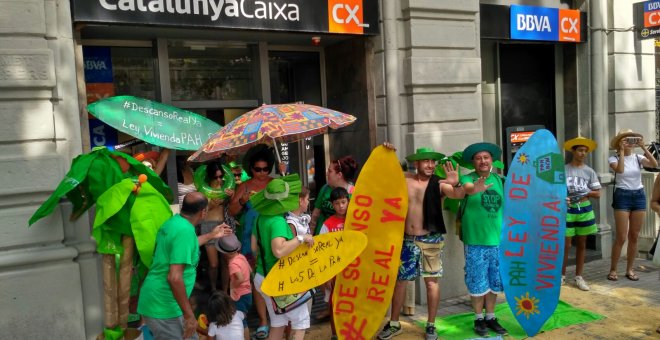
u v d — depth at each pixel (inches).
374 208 185.9
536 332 199.0
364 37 246.1
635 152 294.0
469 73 253.1
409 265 201.3
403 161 244.1
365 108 251.1
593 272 282.0
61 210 177.5
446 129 251.4
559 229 198.1
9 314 169.3
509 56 311.3
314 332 207.6
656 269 285.4
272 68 267.9
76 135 182.5
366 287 186.1
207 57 248.2
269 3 214.4
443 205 240.2
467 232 205.0
